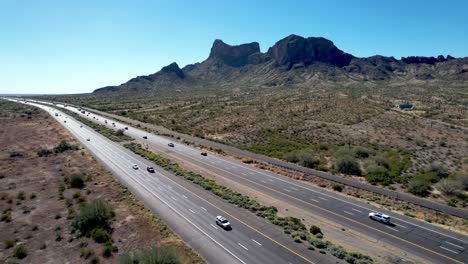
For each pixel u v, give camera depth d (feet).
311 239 103.35
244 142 280.10
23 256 97.35
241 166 201.36
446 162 214.90
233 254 95.81
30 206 137.28
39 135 322.14
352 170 189.16
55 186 164.86
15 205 138.62
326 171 190.70
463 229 115.03
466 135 291.79
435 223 120.16
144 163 207.21
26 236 109.81
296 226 113.50
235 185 162.91
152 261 84.74
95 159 218.59
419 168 198.08
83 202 139.54
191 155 230.68
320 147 250.78
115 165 202.28
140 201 139.33
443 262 93.91
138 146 257.96
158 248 93.15
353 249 100.53
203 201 139.13
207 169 193.06
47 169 197.88
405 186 164.14
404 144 264.93
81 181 163.73
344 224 118.73
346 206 136.36
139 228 113.70
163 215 124.47
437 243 104.88
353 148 233.76
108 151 243.40
